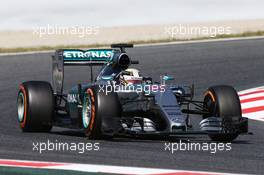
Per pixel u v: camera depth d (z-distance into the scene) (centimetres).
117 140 3559
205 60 7606
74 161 2928
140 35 11456
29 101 3888
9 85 6141
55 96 4131
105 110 3422
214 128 3438
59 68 4062
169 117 3350
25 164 2838
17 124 4316
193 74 6750
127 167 2769
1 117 4616
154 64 7338
